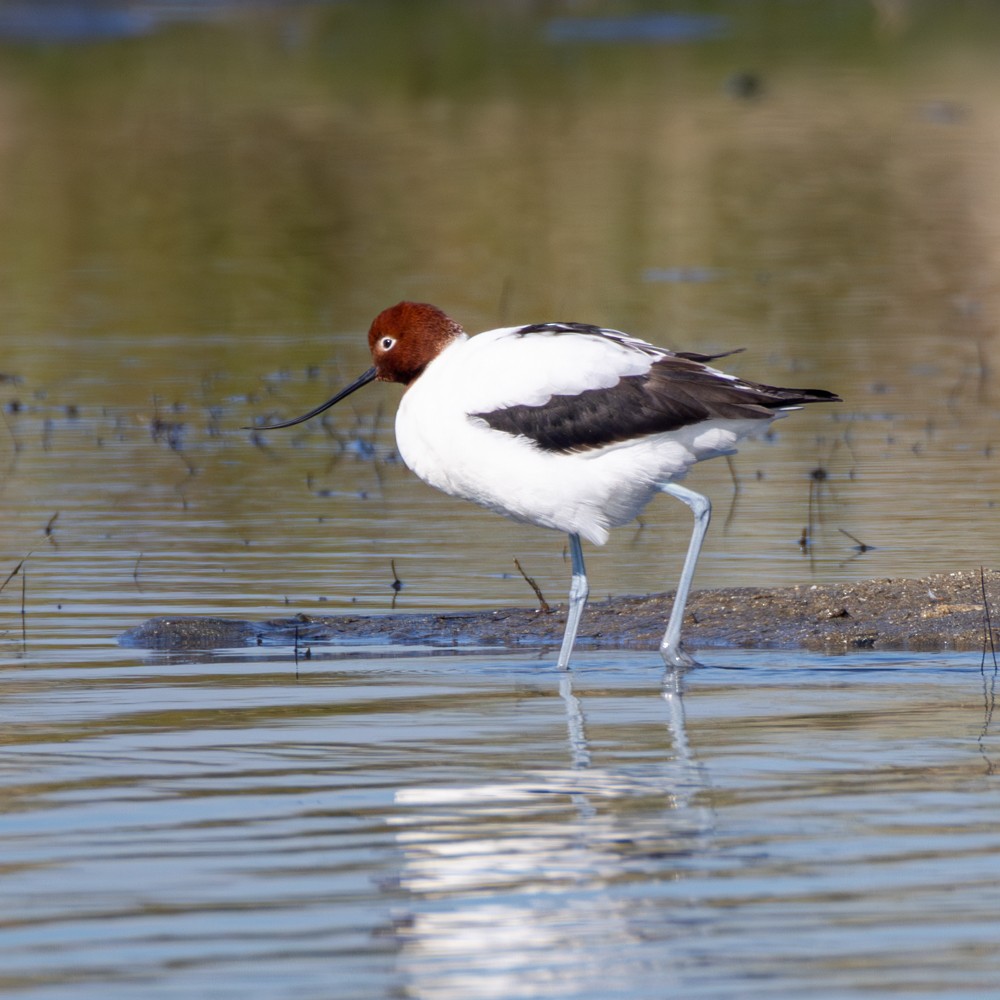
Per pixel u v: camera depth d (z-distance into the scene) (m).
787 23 59.84
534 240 30.12
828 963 6.23
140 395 20.33
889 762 8.44
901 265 28.27
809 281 26.98
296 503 15.82
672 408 10.73
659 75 49.28
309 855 7.23
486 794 8.00
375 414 20.30
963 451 17.50
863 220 31.91
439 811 7.75
